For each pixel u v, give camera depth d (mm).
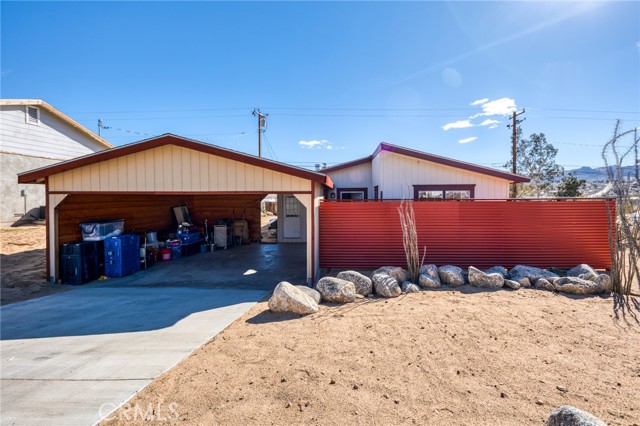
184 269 9273
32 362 3715
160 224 12906
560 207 7945
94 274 8047
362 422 2549
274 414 2668
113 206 10062
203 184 7426
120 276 8344
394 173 11062
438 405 2748
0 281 7777
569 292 6121
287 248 13180
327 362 3559
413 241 7617
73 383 3240
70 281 7605
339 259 8352
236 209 14906
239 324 4867
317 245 7957
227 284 7617
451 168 10836
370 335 4289
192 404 2834
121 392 3059
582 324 4555
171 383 3199
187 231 11758
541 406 2715
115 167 7613
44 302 6195
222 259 10812
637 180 6148
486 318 4824
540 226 7996
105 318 5234
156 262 10305
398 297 6059
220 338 4324
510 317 4855
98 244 8234
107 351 3977
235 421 2588
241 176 7359
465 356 3652
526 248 8039
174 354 3861
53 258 7676
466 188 10750
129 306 5879
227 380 3223
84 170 7676
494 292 6254
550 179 21531
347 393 2953
